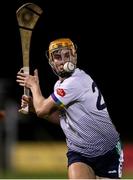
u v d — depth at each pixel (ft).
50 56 40.55
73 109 39.91
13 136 90.38
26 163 92.99
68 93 39.45
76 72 40.19
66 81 39.73
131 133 138.82
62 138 120.88
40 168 93.50
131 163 96.73
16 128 93.91
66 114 40.37
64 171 93.09
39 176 85.76
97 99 40.09
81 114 39.93
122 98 148.97
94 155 40.29
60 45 40.01
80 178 39.63
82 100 39.73
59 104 39.63
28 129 116.26
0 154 89.76
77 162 40.22
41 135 114.73
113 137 40.45
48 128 119.14
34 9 42.73
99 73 153.38
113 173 40.73
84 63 153.89
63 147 96.07
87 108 39.81
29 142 100.99
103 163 40.52
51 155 94.99
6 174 87.97
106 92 150.51
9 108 89.66
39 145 96.07
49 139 114.42
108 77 152.46
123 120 142.20
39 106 40.01
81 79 39.93
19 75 41.91
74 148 40.50
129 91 150.10
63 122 40.81
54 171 93.30
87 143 40.11
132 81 151.84
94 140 40.09
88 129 39.99
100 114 39.99
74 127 40.19
